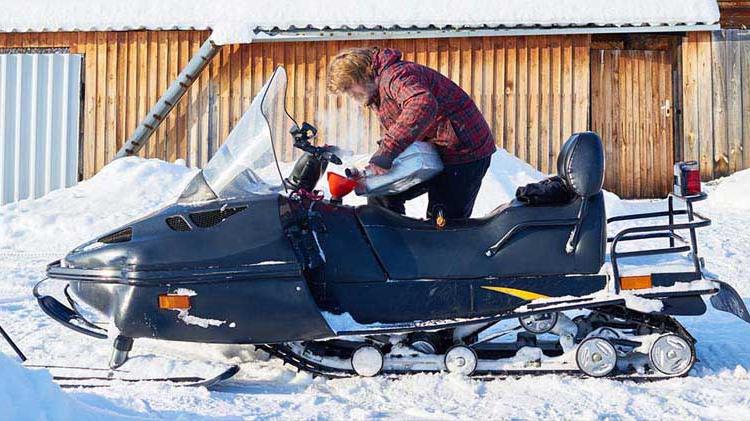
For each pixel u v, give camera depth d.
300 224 4.08
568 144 4.14
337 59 4.34
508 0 12.55
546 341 4.43
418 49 12.61
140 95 12.88
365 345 4.10
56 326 5.27
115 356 4.12
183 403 3.69
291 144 4.43
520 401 3.73
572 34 12.44
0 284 6.75
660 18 12.28
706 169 12.84
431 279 4.08
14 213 9.94
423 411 3.59
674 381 4.00
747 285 6.57
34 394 3.06
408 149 4.23
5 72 12.66
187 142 12.88
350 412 3.56
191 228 4.03
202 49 12.20
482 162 4.45
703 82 12.83
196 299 3.95
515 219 4.10
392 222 4.16
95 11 12.90
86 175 12.90
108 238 4.16
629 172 12.90
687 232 8.88
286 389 3.99
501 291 4.07
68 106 12.83
